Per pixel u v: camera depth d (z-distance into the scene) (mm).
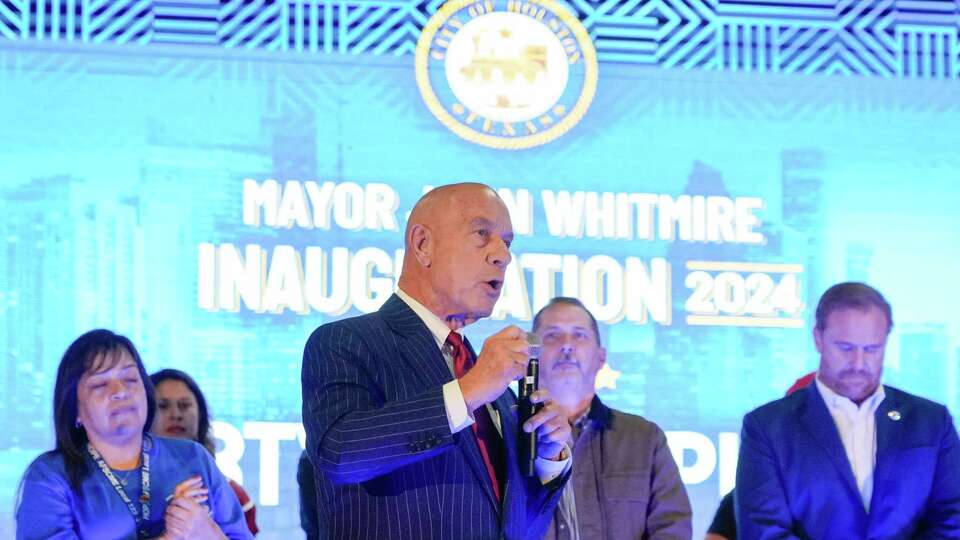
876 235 6398
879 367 4578
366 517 2795
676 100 6410
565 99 6352
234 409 5965
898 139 6480
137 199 6027
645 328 6227
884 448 4465
